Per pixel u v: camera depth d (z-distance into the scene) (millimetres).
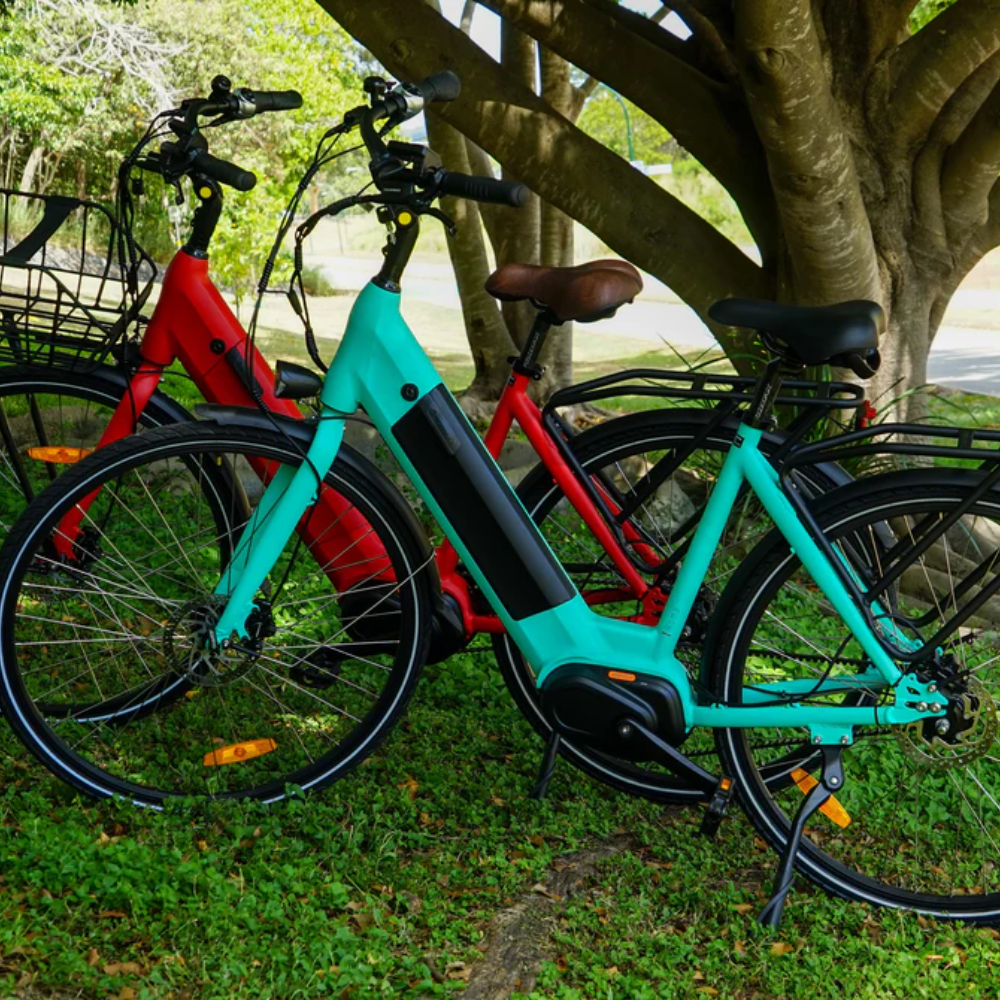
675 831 2881
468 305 7809
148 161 2717
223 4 15523
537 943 2396
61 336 2875
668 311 18875
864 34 4688
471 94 4777
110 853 2295
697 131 5051
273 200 11836
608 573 3020
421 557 2727
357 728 2783
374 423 2635
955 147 4785
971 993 2340
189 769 2770
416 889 2488
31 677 3047
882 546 2650
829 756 2650
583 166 4941
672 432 2861
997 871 2801
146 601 2889
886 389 4984
